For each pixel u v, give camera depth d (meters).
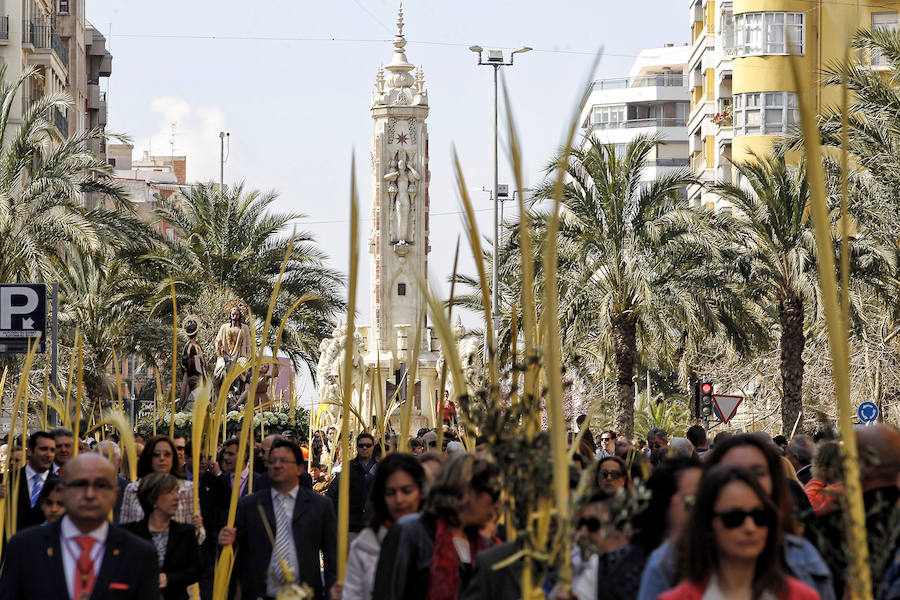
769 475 9.17
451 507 10.36
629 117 166.38
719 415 50.50
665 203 56.69
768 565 7.71
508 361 10.40
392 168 103.50
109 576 10.23
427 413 93.88
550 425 7.83
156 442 16.47
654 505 9.19
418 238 103.00
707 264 55.88
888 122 45.72
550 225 7.68
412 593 10.55
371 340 102.75
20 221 52.19
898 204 47.09
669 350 57.62
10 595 10.22
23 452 14.15
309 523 14.79
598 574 9.18
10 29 82.88
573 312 56.00
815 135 7.04
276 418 42.56
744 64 101.62
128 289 71.25
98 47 123.31
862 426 10.28
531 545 8.10
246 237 73.25
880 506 7.66
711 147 117.88
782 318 55.03
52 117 86.19
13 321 27.88
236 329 55.59
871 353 56.22
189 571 14.08
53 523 10.43
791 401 55.03
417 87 104.62
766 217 54.28
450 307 10.77
